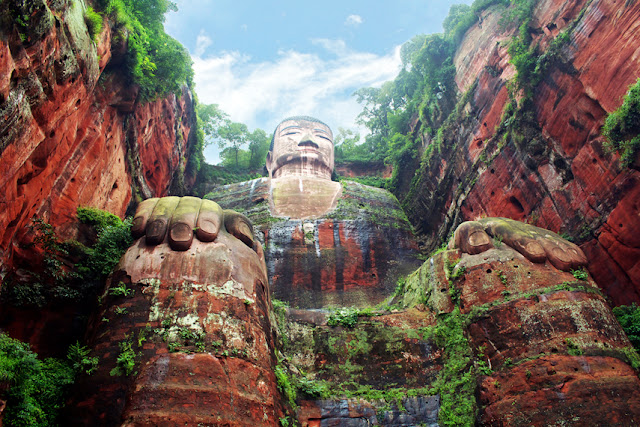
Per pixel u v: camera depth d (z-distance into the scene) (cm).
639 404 1183
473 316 1466
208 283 1286
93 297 1386
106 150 1720
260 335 1289
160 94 1966
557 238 1570
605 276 1579
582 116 1661
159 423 1006
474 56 2464
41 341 1294
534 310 1378
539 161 1858
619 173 1502
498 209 2077
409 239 2669
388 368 1527
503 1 2319
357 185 2981
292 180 2922
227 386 1109
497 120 2162
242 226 1509
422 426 1383
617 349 1292
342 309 1722
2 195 1006
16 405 1004
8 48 888
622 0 1515
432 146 2652
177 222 1387
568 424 1168
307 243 2448
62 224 1438
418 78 3212
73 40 1203
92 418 1051
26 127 1008
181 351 1138
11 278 1243
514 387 1282
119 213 1917
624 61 1495
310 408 1383
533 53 1881
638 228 1463
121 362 1118
